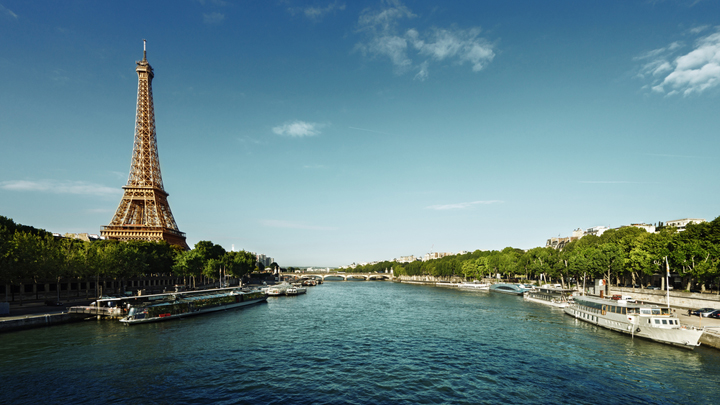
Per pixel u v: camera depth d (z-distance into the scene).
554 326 92.25
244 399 44.47
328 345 71.69
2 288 114.62
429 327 92.19
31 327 82.94
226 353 64.50
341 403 43.66
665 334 68.94
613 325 82.75
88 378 50.62
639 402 44.06
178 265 169.75
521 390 48.03
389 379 52.03
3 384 48.03
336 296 192.25
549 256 189.00
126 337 76.50
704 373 53.28
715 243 104.62
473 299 169.25
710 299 92.50
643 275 140.50
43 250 104.06
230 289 165.88
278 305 146.88
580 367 57.00
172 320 102.50
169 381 50.00
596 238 191.00
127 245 163.88
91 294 139.50
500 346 70.88
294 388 48.22
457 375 53.81
